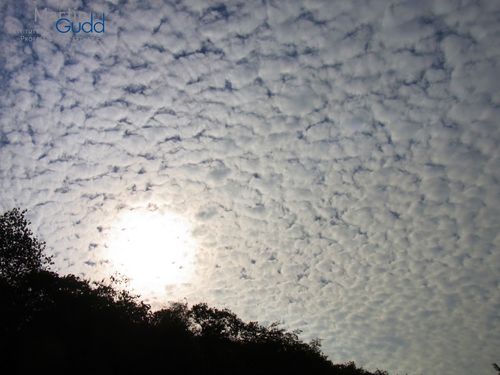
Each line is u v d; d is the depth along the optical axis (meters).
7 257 25.31
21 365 23.98
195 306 36.38
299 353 36.31
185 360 30.36
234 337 35.97
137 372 27.92
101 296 30.06
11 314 24.58
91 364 26.28
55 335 26.31
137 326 30.86
